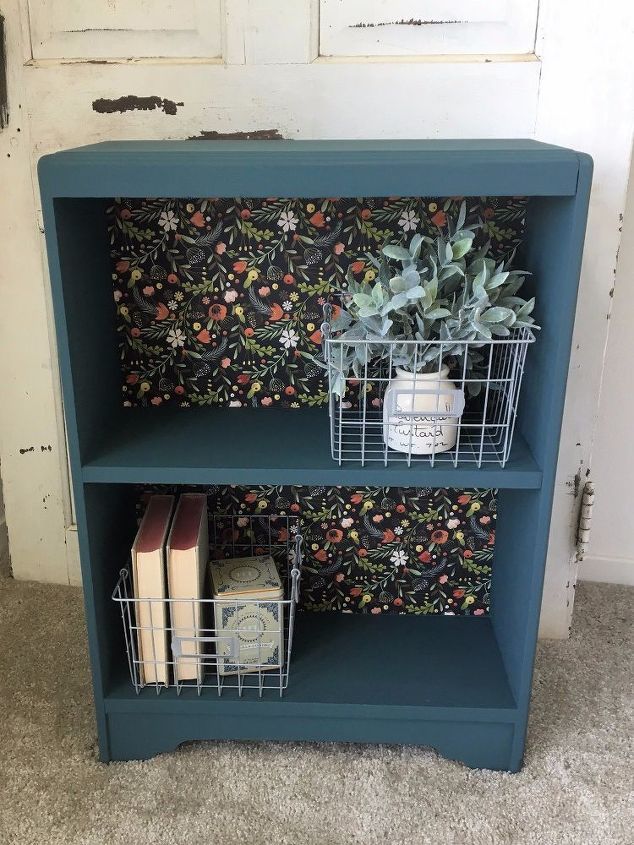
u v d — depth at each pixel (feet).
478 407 4.41
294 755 4.36
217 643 4.29
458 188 3.43
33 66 4.46
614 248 4.54
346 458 3.97
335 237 4.41
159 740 4.32
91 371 4.04
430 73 4.33
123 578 4.24
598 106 4.34
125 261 4.46
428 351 3.82
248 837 3.82
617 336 5.40
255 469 3.84
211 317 4.57
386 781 4.19
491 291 3.83
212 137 4.50
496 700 4.25
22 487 5.52
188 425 4.42
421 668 4.52
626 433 5.62
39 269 4.96
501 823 3.92
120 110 4.50
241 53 4.34
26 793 4.06
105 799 4.03
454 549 4.96
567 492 4.99
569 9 4.19
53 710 4.61
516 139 4.35
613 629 5.44
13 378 5.24
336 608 5.10
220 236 4.42
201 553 4.37
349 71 4.34
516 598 4.30
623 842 3.82
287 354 4.63
